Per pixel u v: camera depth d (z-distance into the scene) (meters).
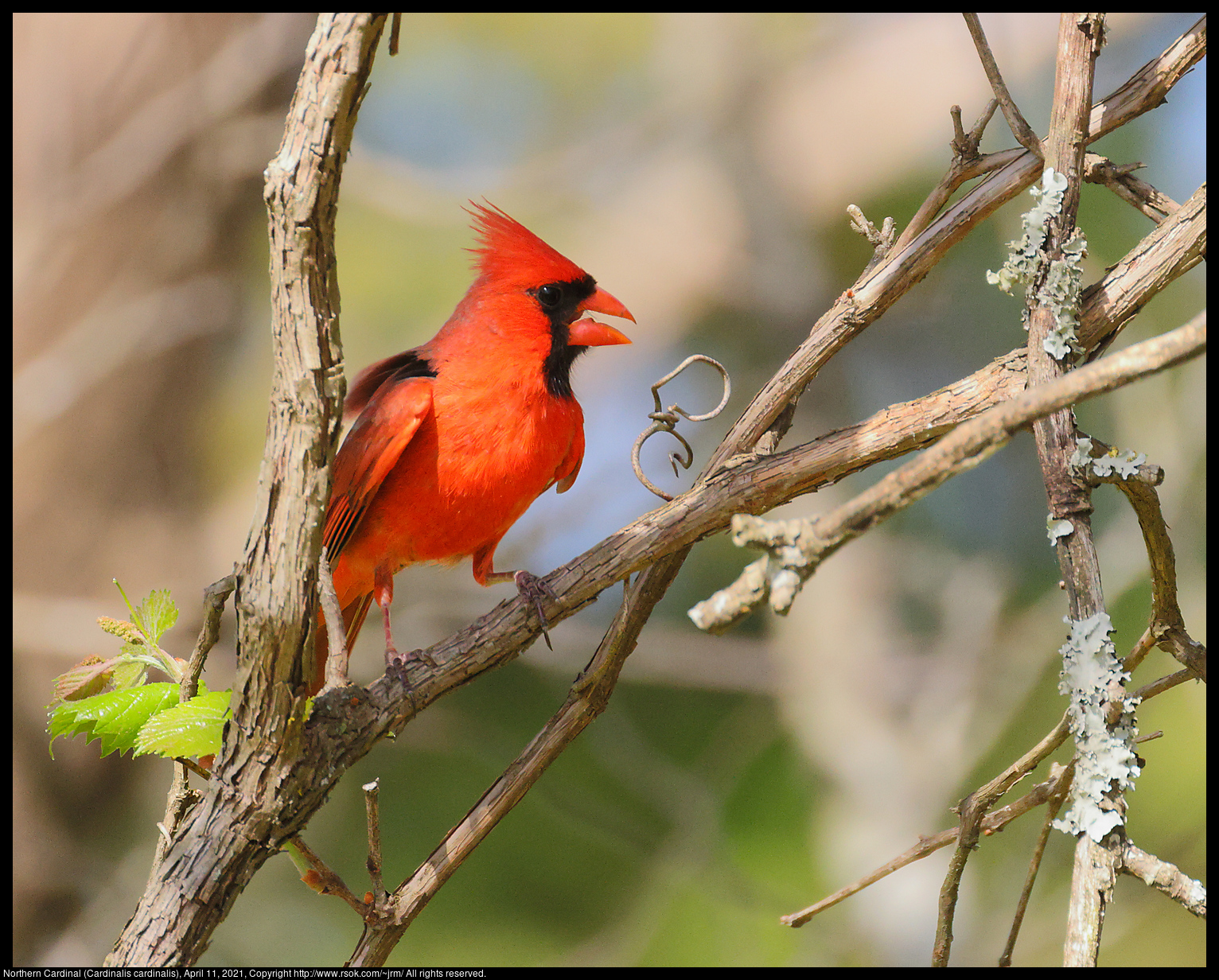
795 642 11.87
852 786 11.07
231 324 12.00
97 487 11.12
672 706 12.11
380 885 4.09
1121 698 3.37
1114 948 9.45
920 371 12.91
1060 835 10.06
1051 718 10.84
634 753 10.75
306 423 3.45
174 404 11.55
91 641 10.33
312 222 3.31
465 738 11.35
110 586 11.08
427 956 10.61
